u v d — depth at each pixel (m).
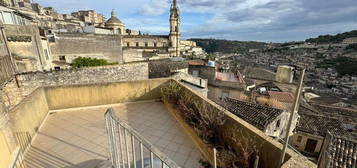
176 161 3.01
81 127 4.10
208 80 17.50
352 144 6.77
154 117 4.74
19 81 7.65
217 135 3.28
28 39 12.22
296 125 12.73
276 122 8.13
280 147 1.96
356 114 16.92
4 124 2.32
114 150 2.20
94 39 21.09
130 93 5.66
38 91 4.26
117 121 1.93
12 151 2.47
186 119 4.20
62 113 4.85
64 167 2.79
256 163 2.11
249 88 18.78
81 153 3.14
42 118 4.24
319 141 12.01
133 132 1.71
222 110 3.18
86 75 10.05
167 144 3.50
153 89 5.94
